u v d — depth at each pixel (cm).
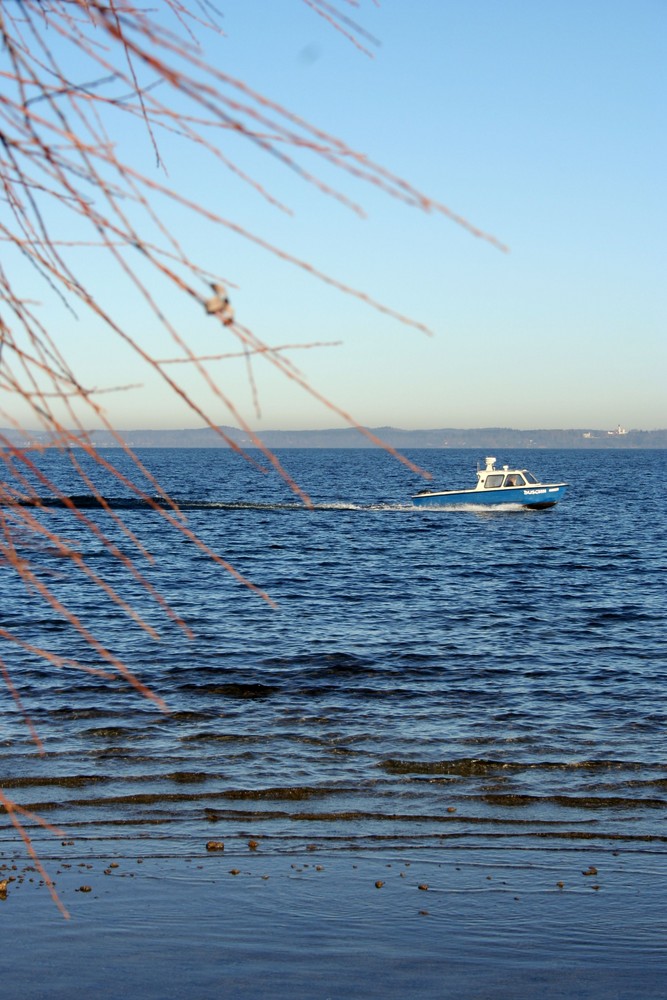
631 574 3769
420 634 2403
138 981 788
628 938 880
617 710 1661
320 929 889
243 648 2166
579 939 877
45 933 867
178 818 1155
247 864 1029
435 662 2056
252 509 6900
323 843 1091
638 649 2230
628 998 776
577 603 2980
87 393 164
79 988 775
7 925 881
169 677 1866
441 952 852
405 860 1045
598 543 4962
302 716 1609
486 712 1647
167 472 14488
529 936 882
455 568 3919
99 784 1263
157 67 127
